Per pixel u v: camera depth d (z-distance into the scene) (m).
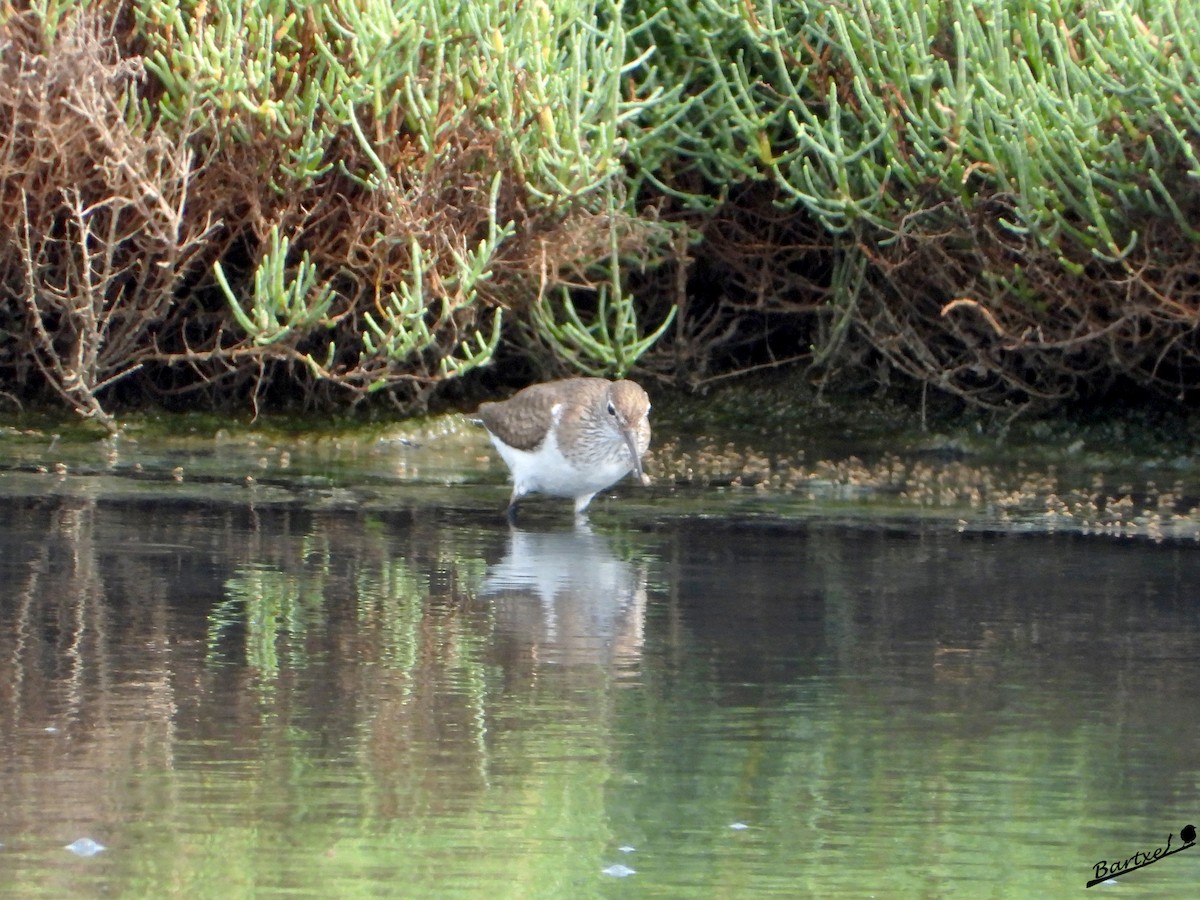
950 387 31.94
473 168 29.91
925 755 14.20
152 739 14.12
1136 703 15.62
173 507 24.08
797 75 31.59
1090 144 27.98
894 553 22.14
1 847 11.96
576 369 32.75
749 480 27.97
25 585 19.03
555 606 18.84
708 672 16.39
